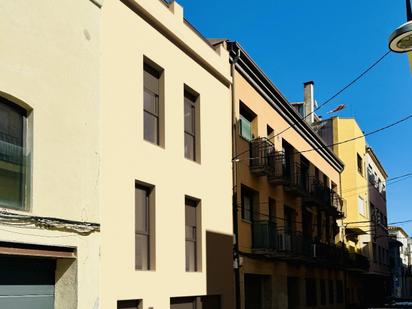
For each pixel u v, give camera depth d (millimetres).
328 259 30047
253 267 20656
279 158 23688
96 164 11828
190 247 16297
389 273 57125
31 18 10453
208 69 18031
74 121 11336
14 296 10031
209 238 17000
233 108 19906
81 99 11609
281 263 23766
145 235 14117
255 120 22500
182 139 15906
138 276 13148
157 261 14086
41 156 10406
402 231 79500
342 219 37062
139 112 13898
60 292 10969
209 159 17547
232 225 18688
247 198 21391
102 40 12742
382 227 53281
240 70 20766
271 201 23906
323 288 31625
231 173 19125
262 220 21234
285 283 23969
